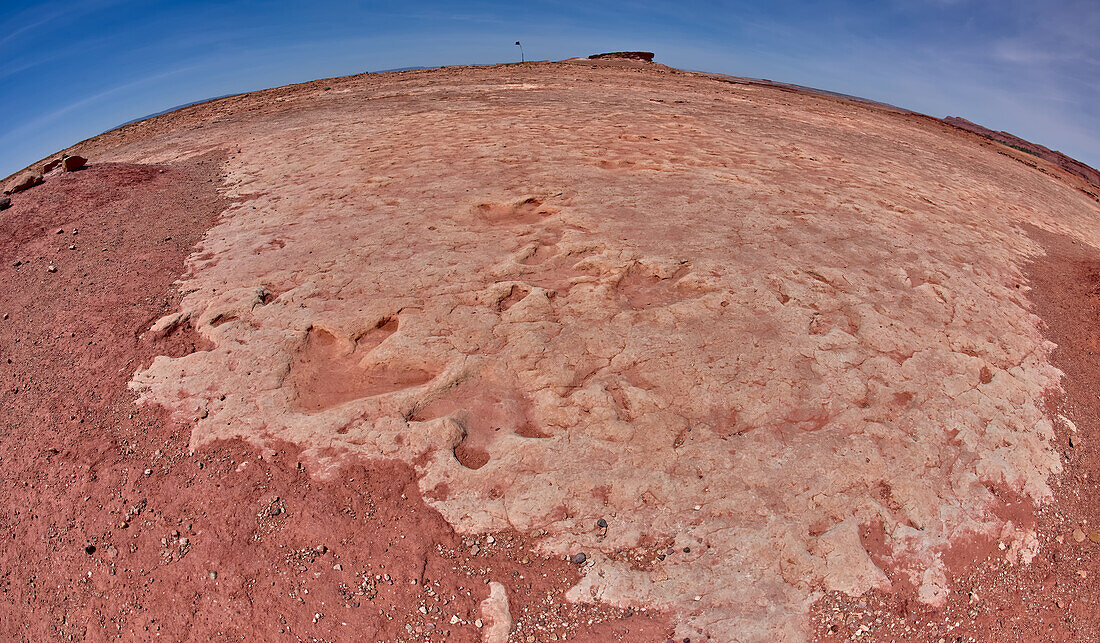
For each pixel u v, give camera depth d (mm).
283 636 4520
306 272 8180
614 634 4477
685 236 8961
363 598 4727
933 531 5297
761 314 7289
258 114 18812
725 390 6250
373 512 5277
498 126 14875
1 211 11258
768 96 23672
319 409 6223
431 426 5797
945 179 14258
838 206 10719
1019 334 7910
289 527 5203
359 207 10133
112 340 7285
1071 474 6164
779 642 4465
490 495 5332
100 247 9469
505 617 4582
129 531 5320
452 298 7453
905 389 6484
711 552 4961
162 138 17062
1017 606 4957
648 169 11797
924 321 7578
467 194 10375
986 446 6125
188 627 4652
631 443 5695
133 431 6113
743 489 5379
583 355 6598
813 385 6387
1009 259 10055
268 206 10531
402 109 17234
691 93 21672
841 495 5418
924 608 4832
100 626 4801
